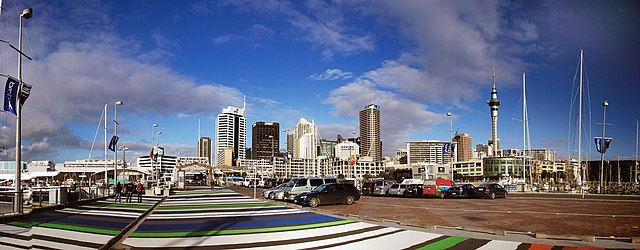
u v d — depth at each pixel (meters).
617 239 12.45
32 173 60.19
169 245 11.83
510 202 30.20
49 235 13.27
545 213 21.00
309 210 23.05
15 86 18.52
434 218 18.88
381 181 42.69
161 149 59.72
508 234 13.74
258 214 20.61
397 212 22.00
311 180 32.31
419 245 11.78
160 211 22.56
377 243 12.16
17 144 19.03
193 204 28.02
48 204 23.58
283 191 32.69
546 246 11.45
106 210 22.50
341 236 13.45
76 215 19.59
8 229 14.73
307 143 183.75
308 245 11.88
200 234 13.86
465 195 36.00
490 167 154.62
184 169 74.19
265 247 11.56
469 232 14.12
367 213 21.41
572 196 38.88
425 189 38.12
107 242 11.92
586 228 15.22
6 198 23.14
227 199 33.94
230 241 12.49
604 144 41.81
